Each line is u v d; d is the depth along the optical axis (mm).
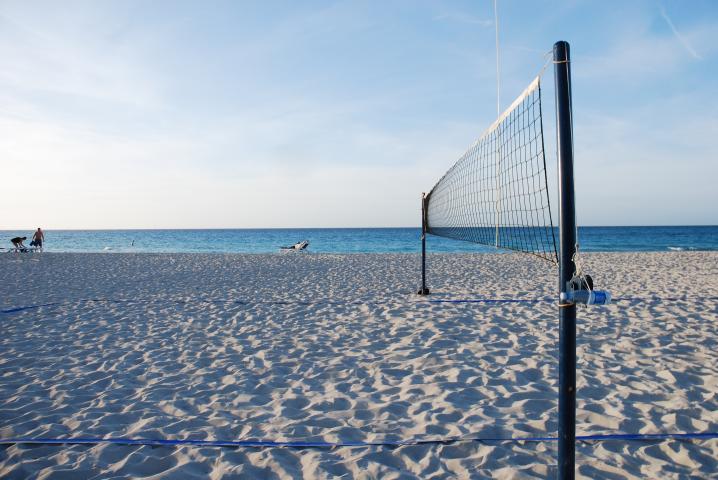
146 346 4516
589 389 3139
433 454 2334
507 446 2395
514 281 8578
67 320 5707
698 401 2914
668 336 4457
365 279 9289
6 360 4074
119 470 2236
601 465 2176
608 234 51625
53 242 46656
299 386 3395
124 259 15461
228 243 42969
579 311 5574
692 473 2115
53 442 2502
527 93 2395
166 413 2941
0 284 9148
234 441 2516
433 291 7535
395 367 3748
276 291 7906
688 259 12844
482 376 3475
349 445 2432
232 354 4227
